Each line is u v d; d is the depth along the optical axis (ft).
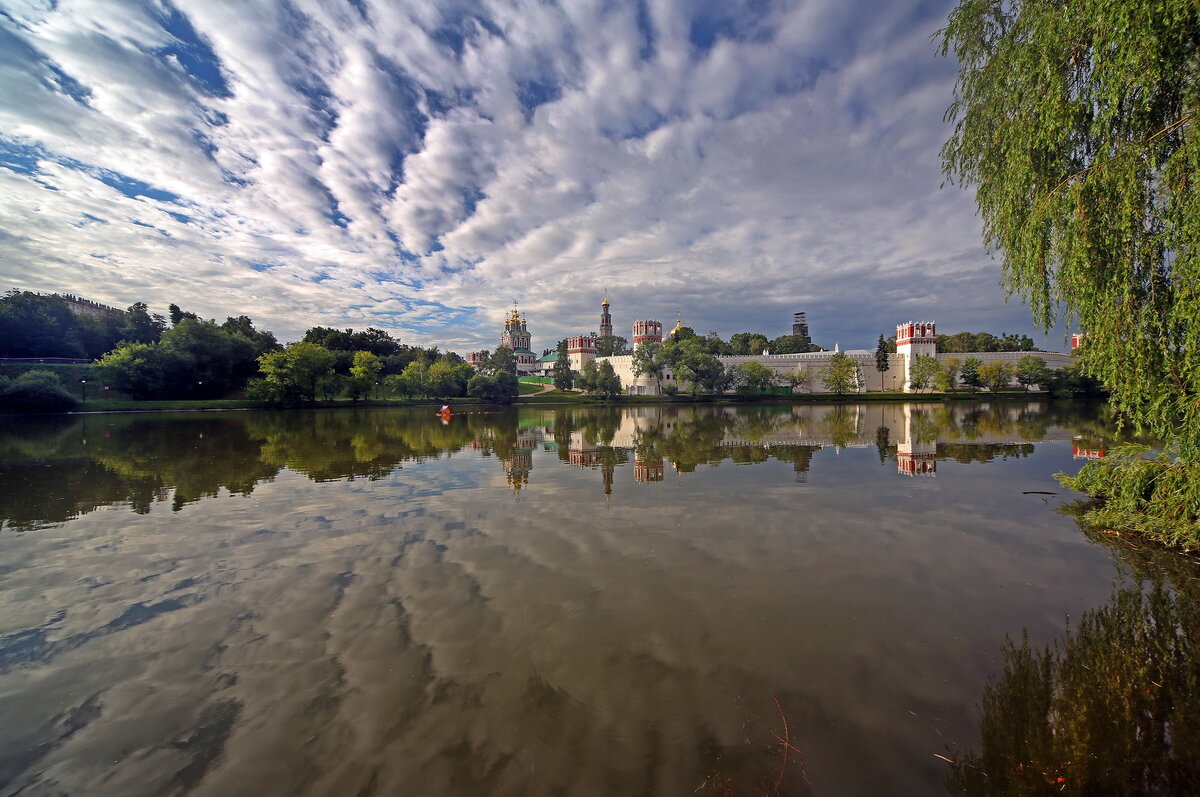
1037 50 28.68
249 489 44.27
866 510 36.29
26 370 177.06
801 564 25.62
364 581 23.54
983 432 91.45
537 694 14.98
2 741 13.25
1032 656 17.40
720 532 31.01
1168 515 29.48
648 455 64.90
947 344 347.77
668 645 17.74
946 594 22.29
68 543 29.40
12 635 18.76
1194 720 14.20
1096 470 36.70
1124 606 21.34
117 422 123.54
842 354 272.72
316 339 291.99
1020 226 31.76
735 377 272.10
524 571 24.63
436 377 234.17
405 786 11.60
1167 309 26.23
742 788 11.53
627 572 24.44
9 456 64.03
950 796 11.41
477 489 43.98
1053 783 11.96
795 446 73.46
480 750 12.75
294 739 13.19
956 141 35.96
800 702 14.70
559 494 41.75
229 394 222.07
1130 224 25.45
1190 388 26.48
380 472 52.85
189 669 16.47
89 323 226.79
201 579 23.95
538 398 261.85
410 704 14.53
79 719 14.08
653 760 12.41
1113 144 26.94
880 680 15.84
